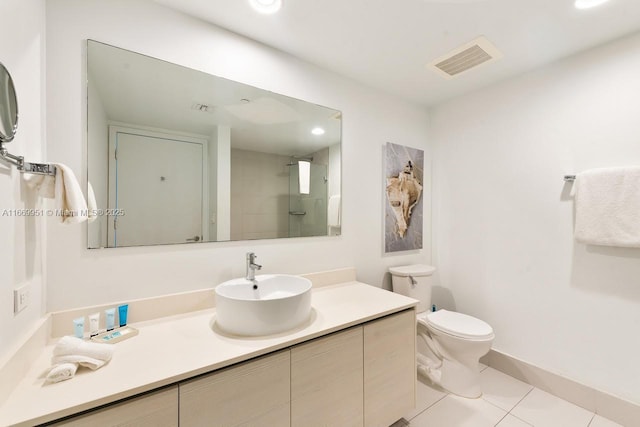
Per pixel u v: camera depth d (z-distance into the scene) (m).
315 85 1.88
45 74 1.10
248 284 1.47
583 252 1.72
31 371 0.87
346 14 1.41
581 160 1.73
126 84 1.28
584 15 1.41
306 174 1.84
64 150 1.14
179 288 1.40
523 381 1.97
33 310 0.98
